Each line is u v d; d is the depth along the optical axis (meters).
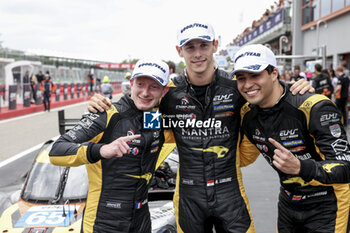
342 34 15.19
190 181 2.48
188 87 2.49
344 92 9.44
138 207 2.25
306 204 2.27
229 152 2.48
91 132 2.13
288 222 2.41
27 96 17.22
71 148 1.99
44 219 2.72
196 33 2.33
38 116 15.44
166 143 2.69
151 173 2.36
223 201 2.43
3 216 2.81
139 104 2.20
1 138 9.81
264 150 2.36
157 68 2.15
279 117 2.21
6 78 17.73
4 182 5.75
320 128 2.05
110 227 2.18
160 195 3.58
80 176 3.20
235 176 2.50
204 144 2.45
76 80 33.03
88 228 2.21
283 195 2.41
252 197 4.81
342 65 9.66
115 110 2.23
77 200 2.99
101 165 2.20
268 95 2.16
